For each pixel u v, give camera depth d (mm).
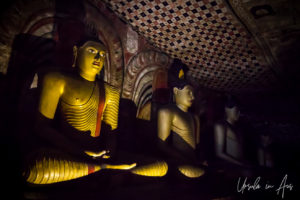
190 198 2748
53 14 3355
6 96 2863
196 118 4754
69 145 2771
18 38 2996
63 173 2275
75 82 3170
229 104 5820
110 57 4168
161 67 5117
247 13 3936
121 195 2381
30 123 2998
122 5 4055
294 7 3660
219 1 3787
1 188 2043
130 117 4434
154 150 4523
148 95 4840
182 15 4168
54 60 3449
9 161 2346
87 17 3787
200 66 5543
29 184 2133
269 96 6668
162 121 4234
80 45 3406
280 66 5242
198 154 4684
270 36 4395
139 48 4656
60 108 3096
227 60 5246
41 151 2348
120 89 4320
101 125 3582
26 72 3100
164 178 3219
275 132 7711
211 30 4449
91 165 2539
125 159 3188
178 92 4672
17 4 2947
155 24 4422
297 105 6863
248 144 7355
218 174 3793
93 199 2160
